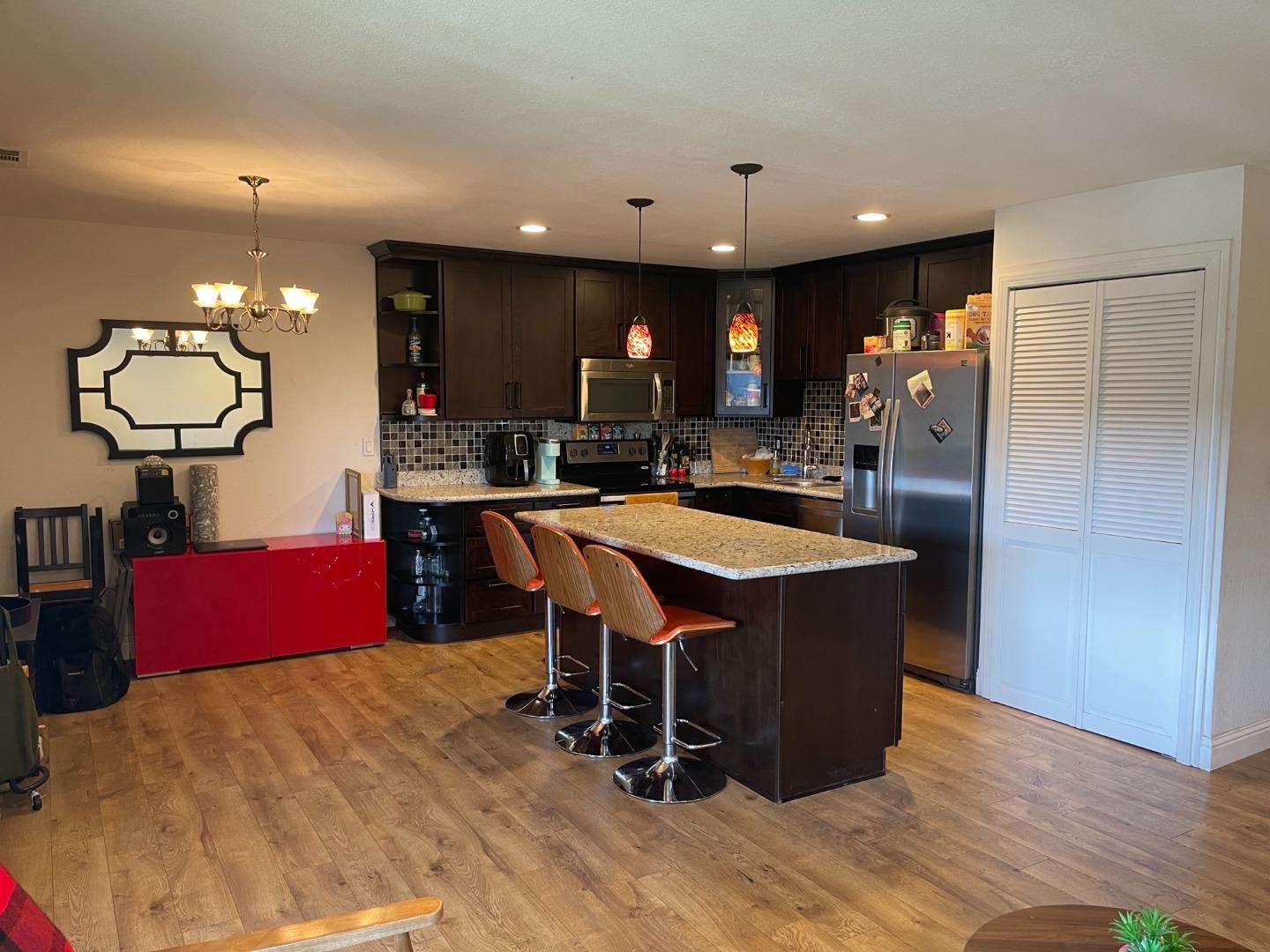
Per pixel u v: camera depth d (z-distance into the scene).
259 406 5.05
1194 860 2.77
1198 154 3.13
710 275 6.20
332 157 3.23
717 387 6.32
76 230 4.52
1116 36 2.11
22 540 4.38
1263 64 2.27
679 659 3.63
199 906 2.50
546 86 2.49
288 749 3.61
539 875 2.67
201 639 4.58
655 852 2.81
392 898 2.54
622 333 5.89
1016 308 4.04
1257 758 3.58
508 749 3.62
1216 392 3.35
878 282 5.27
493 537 4.09
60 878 2.64
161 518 4.52
